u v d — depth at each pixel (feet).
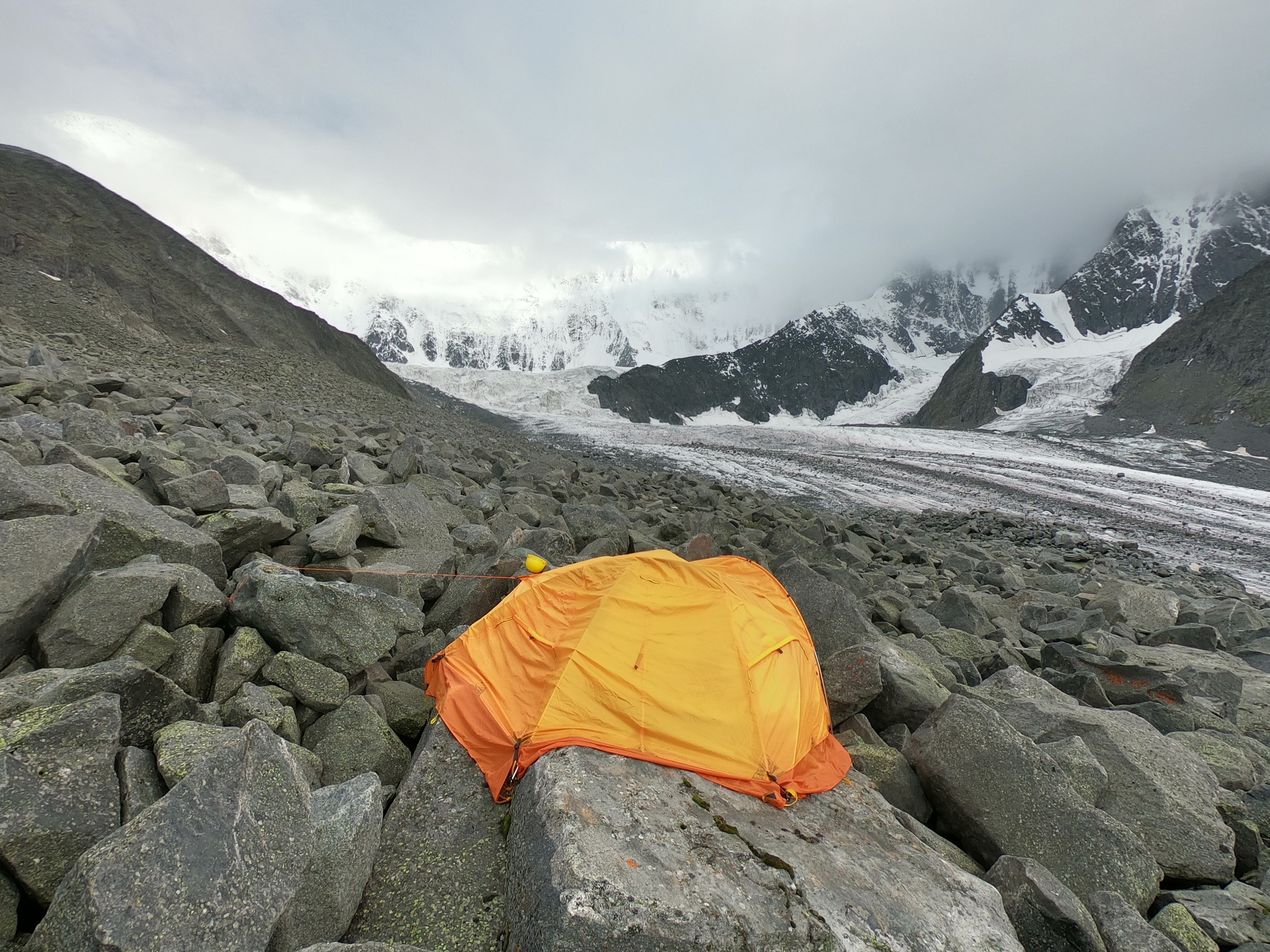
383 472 39.32
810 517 84.89
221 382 103.76
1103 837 15.46
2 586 13.24
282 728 14.52
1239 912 14.44
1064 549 89.81
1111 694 26.99
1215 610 46.44
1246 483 182.60
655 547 36.73
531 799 12.92
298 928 10.25
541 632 18.39
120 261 168.86
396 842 13.02
